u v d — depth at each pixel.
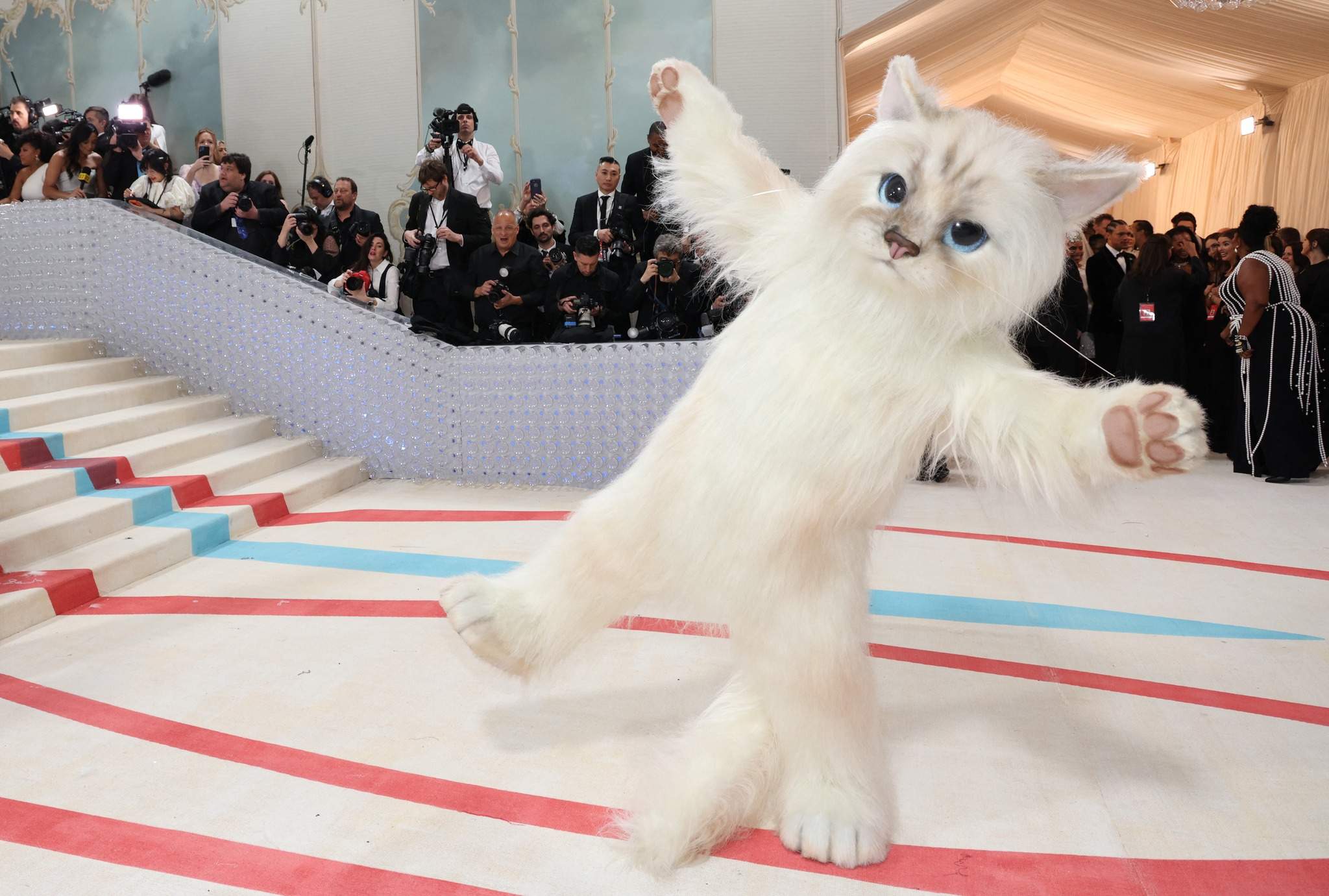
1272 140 12.52
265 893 2.23
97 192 7.38
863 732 2.27
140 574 4.51
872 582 4.39
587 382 6.22
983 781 2.69
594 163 8.43
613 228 6.78
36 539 4.33
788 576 2.06
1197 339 7.37
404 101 8.61
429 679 3.37
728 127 2.28
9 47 9.29
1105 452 1.71
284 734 2.99
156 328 6.70
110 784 2.71
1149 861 2.33
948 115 1.87
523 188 8.54
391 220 8.76
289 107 8.82
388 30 8.58
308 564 4.73
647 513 2.20
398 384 6.54
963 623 3.88
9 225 6.76
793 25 7.95
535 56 8.39
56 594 4.04
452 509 5.79
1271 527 5.19
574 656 2.92
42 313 6.84
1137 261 7.08
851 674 2.15
